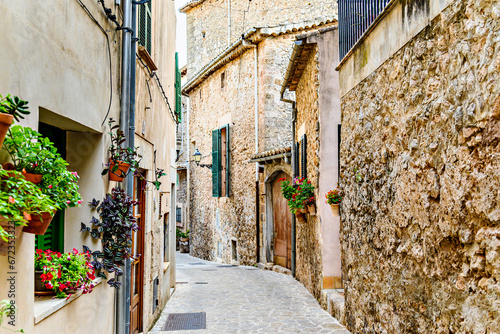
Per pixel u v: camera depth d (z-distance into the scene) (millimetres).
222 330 6516
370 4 4898
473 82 2691
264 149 14445
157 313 7367
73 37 3252
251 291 9938
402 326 3957
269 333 6246
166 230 9773
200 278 12305
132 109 4836
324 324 6574
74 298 3270
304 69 9844
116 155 4109
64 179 2602
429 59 3342
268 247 14320
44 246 3545
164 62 8430
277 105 14570
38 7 2666
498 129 2426
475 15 2662
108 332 4250
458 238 2908
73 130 3781
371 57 4848
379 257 4617
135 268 6023
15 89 2383
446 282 3086
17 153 2350
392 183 4199
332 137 8312
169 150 9469
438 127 3199
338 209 6715
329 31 8367
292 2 17266
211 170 18812
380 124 4551
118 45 4617
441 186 3150
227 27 20031
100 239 3971
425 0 3387
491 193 2498
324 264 8109
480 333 2617
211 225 19344
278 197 13805
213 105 19031
